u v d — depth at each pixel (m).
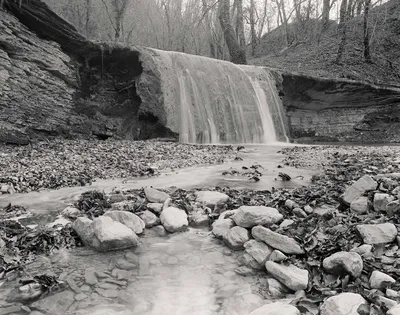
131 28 30.89
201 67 18.16
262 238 3.60
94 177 7.74
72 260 3.55
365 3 25.91
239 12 28.05
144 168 8.73
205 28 32.94
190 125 16.62
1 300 2.79
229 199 5.52
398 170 7.34
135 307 2.72
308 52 31.03
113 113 16.53
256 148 14.34
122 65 16.62
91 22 26.52
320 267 3.12
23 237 3.97
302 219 4.37
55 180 7.21
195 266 3.45
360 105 22.62
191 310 2.69
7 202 5.72
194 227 4.57
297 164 9.56
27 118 12.52
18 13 13.13
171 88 16.48
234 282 3.13
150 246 3.94
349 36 30.80
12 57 12.50
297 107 22.45
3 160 8.90
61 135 13.91
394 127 21.08
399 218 3.91
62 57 14.51
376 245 3.36
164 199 5.32
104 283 3.10
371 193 4.62
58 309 2.69
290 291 2.93
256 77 19.94
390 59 27.61
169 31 31.33
